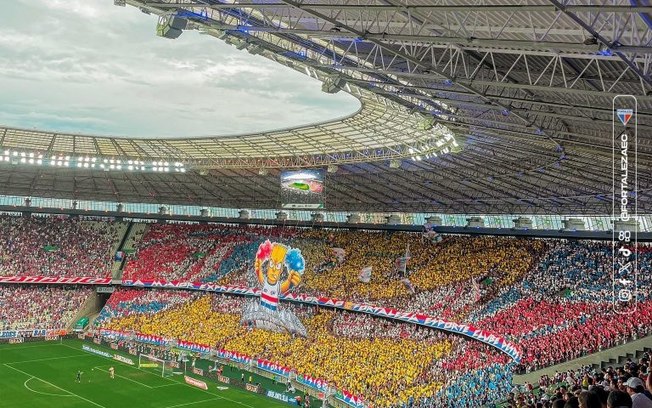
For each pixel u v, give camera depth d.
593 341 51.06
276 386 67.00
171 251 99.50
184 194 97.62
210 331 81.50
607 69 28.91
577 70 30.23
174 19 28.83
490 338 58.41
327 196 87.75
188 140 70.62
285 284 74.81
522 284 67.94
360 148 67.81
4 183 92.12
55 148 77.88
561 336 54.03
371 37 26.55
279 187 88.75
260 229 99.44
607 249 68.88
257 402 61.62
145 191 96.69
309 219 95.12
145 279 94.50
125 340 84.44
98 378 68.94
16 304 89.19
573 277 65.94
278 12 31.97
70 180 91.75
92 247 99.75
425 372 58.53
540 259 71.19
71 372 71.00
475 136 50.91
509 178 68.00
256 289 84.75
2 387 64.06
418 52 32.44
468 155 61.06
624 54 23.92
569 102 34.94
